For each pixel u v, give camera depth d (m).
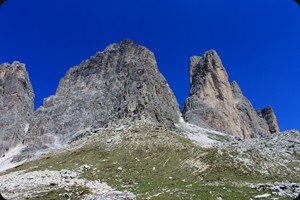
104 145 109.94
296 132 127.50
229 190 52.34
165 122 173.62
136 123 136.62
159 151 97.25
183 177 71.25
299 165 77.50
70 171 82.69
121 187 64.38
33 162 114.12
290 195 45.22
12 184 64.56
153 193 54.84
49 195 52.56
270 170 72.00
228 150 87.75
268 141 118.25
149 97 180.88
